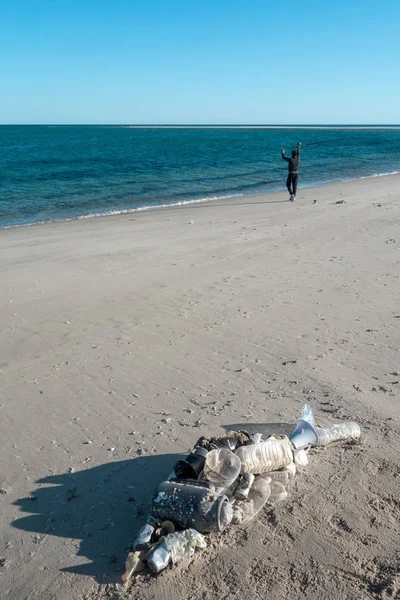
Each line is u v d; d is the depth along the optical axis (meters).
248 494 3.61
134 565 3.12
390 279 9.18
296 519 3.54
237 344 6.65
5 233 13.93
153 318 7.61
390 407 5.02
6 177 27.00
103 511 3.73
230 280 9.33
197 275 9.66
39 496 3.91
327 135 109.44
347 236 12.54
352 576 3.09
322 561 3.21
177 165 34.59
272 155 44.66
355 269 9.84
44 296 8.65
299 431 4.19
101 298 8.51
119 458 4.33
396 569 3.12
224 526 3.32
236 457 3.60
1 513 3.75
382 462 4.13
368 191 20.67
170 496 3.36
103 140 81.62
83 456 4.38
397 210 15.74
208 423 4.81
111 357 6.35
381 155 45.97
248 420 4.84
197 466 3.54
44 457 4.38
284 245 11.84
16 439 4.65
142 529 3.29
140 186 24.23
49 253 11.55
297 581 3.07
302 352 6.37
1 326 7.42
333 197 19.20
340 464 4.12
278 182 25.70
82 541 3.46
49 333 7.14
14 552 3.40
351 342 6.63
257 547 3.32
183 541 3.19
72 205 19.16
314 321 7.37
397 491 3.80
